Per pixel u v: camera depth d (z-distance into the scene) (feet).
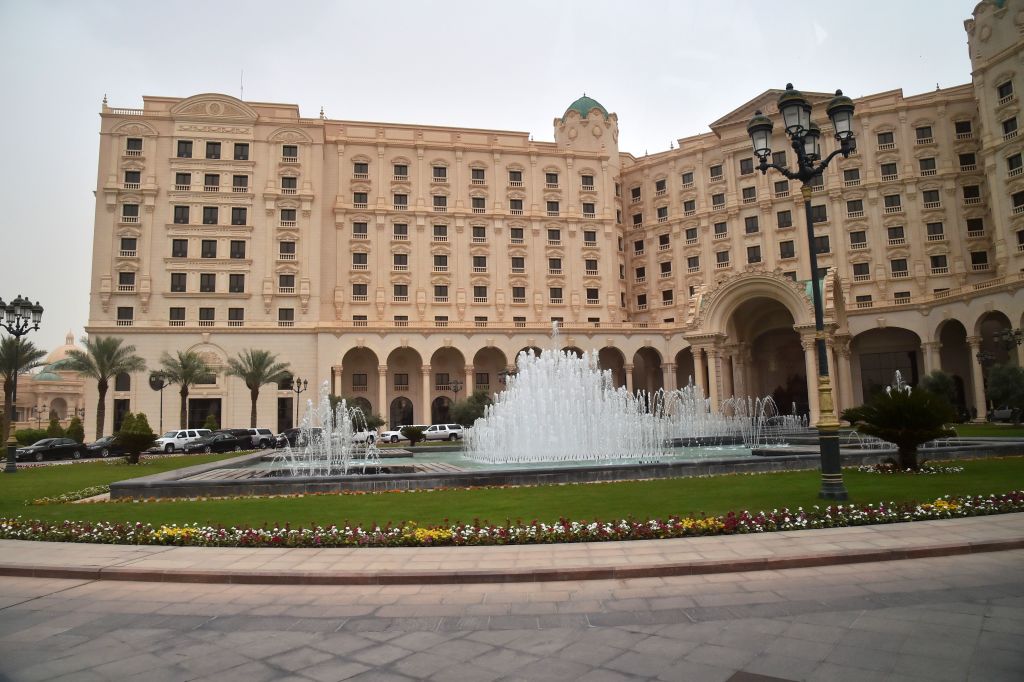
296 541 37.04
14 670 20.22
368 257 223.30
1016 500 42.78
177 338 199.31
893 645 20.59
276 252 210.79
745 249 231.50
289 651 21.76
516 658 20.58
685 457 92.48
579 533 36.78
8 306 99.81
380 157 229.04
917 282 204.33
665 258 250.98
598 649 21.16
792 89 51.01
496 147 240.12
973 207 201.67
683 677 18.61
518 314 233.96
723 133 240.12
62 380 329.52
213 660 21.01
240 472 85.66
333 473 83.51
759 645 21.02
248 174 212.23
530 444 100.17
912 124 211.20
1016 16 179.11
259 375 181.88
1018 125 178.29
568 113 259.19
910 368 201.67
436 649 21.63
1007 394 144.05
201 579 31.27
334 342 204.95
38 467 111.86
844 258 214.48
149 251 202.59
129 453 116.47
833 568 30.68
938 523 38.42
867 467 69.15
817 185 221.46
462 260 230.89
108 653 21.76
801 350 202.90
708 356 145.69
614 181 260.62
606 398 105.50
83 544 38.88
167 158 207.51
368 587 29.76
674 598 26.68
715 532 37.01
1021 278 156.76
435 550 35.19
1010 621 22.49
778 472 67.67
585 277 241.55
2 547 38.14
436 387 224.94
